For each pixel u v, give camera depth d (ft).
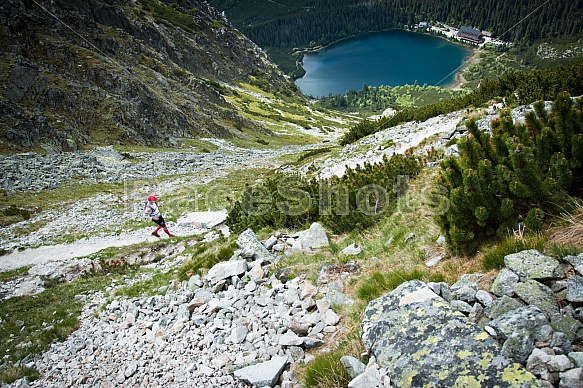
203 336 29.01
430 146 64.39
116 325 36.32
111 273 57.06
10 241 73.72
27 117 132.77
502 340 16.33
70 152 135.54
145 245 67.46
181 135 200.44
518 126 24.97
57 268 60.75
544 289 17.42
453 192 24.40
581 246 19.26
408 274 25.27
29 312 46.78
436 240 30.25
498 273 20.61
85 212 88.63
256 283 33.58
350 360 19.03
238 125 284.20
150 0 536.42
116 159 136.56
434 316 18.38
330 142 320.09
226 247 44.21
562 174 21.93
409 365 16.70
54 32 201.67
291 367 22.77
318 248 37.86
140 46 289.12
